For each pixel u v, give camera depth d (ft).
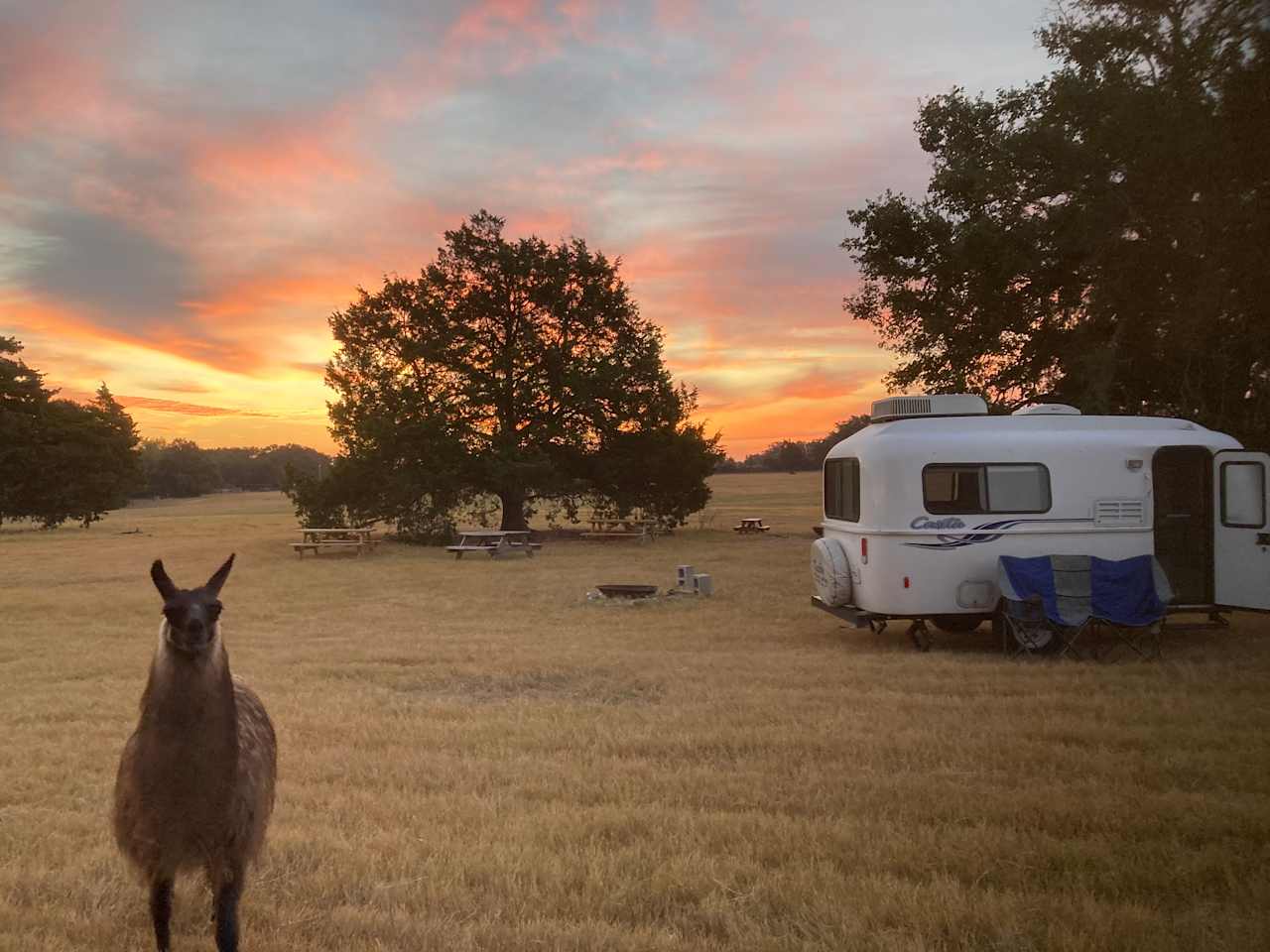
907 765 26.04
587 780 25.05
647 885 17.81
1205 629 47.65
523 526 135.13
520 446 126.62
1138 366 64.59
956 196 71.05
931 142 74.43
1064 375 71.77
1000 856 18.86
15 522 231.50
